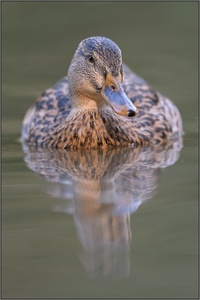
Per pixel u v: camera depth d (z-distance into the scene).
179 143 16.12
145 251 10.77
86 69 14.98
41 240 11.05
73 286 10.00
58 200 12.50
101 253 10.74
